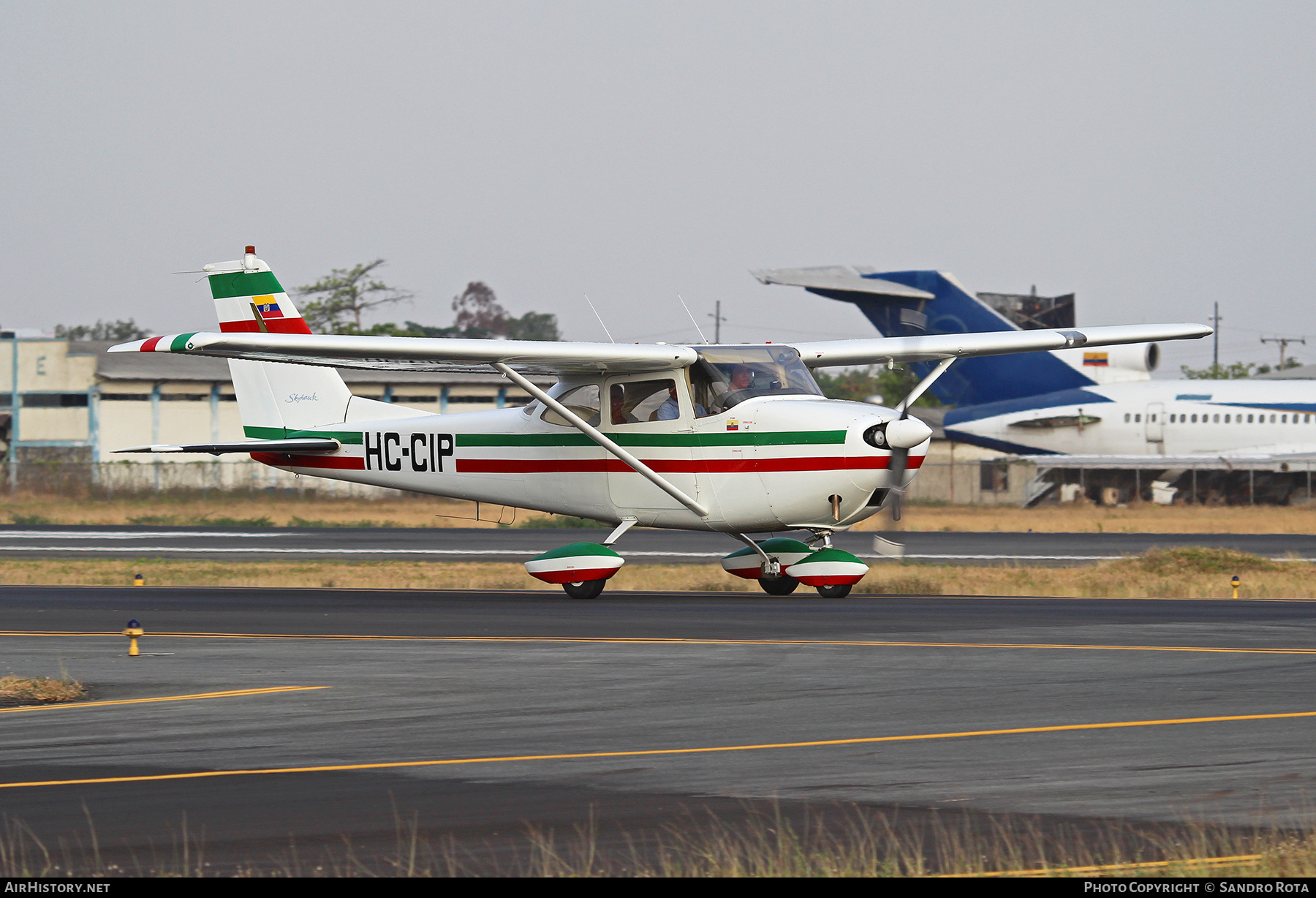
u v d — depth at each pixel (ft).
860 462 225.97
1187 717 119.44
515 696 134.31
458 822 87.30
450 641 178.50
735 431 233.76
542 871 76.38
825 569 233.55
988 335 275.18
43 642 180.24
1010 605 222.07
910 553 367.86
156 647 173.78
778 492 231.50
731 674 147.23
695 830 84.53
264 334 216.13
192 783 98.43
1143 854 77.97
